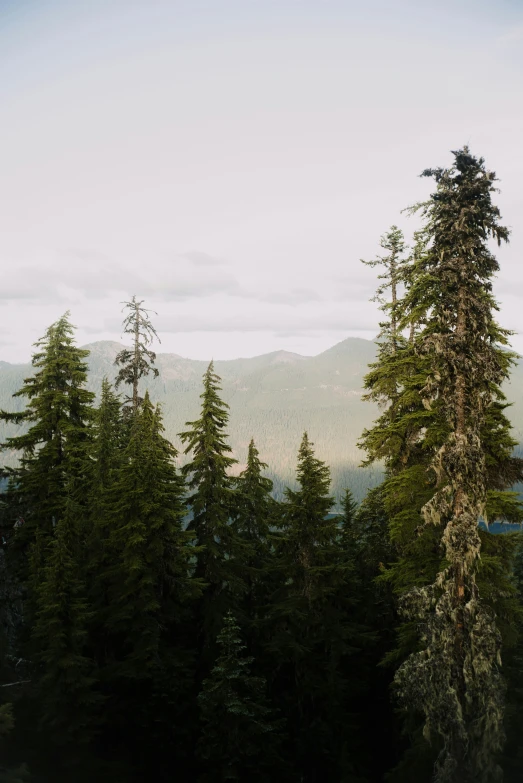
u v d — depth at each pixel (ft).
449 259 51.57
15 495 93.15
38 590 71.15
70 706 69.36
